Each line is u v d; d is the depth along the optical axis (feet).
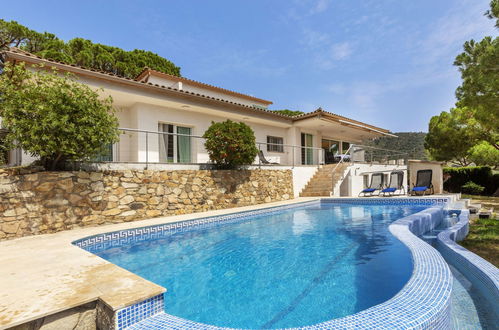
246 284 10.62
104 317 6.56
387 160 53.11
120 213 21.94
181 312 8.52
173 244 17.02
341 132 56.75
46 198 18.04
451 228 16.98
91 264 9.86
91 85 26.25
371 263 12.05
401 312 5.98
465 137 59.62
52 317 6.18
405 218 18.54
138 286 7.44
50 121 17.33
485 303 8.57
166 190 25.14
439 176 49.16
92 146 19.51
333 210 29.60
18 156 23.29
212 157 30.78
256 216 26.94
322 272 11.44
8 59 22.41
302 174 42.55
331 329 5.39
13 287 7.52
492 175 61.36
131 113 33.32
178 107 34.68
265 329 7.36
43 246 13.42
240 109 39.58
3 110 17.34
